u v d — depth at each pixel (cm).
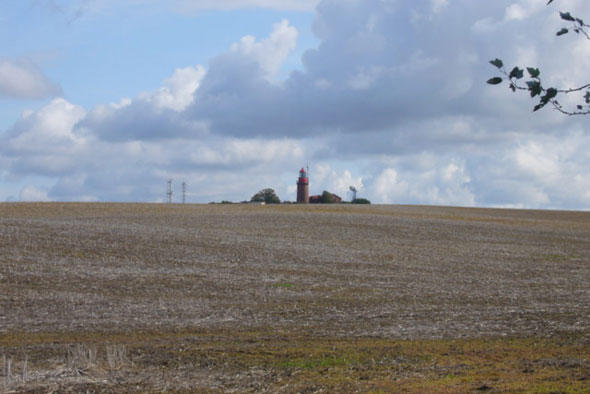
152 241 4381
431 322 1930
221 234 5184
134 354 1386
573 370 1188
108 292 2631
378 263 3897
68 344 1534
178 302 2433
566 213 10281
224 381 1154
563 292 2798
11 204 7956
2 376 1171
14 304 2283
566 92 500
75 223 5369
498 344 1514
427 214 8981
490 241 5631
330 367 1259
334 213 7869
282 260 3866
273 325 1919
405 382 1123
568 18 490
